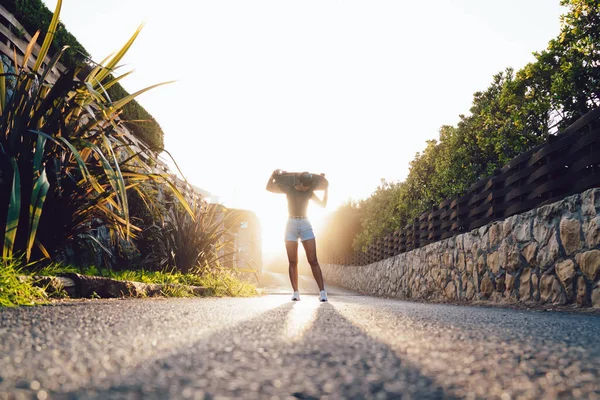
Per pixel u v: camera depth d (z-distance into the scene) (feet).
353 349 4.25
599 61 17.95
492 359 3.88
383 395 2.70
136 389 2.75
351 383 2.96
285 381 3.00
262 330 5.61
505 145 24.23
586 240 13.09
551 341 5.03
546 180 16.51
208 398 2.58
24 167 11.30
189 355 3.85
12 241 9.53
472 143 31.09
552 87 18.94
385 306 12.76
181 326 5.90
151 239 22.02
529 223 16.66
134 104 26.81
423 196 41.11
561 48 19.42
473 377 3.20
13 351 3.91
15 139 11.32
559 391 2.87
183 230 21.84
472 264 22.34
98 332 5.17
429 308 12.35
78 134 12.76
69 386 2.79
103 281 12.24
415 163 42.86
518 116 22.39
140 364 3.47
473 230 22.53
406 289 37.17
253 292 23.63
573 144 14.53
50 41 12.25
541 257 15.67
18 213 9.72
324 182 17.38
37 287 9.64
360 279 66.49
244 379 3.04
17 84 12.03
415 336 5.27
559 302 14.38
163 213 22.77
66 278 11.31
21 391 2.66
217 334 5.18
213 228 22.41
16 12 17.31
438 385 2.96
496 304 18.57
